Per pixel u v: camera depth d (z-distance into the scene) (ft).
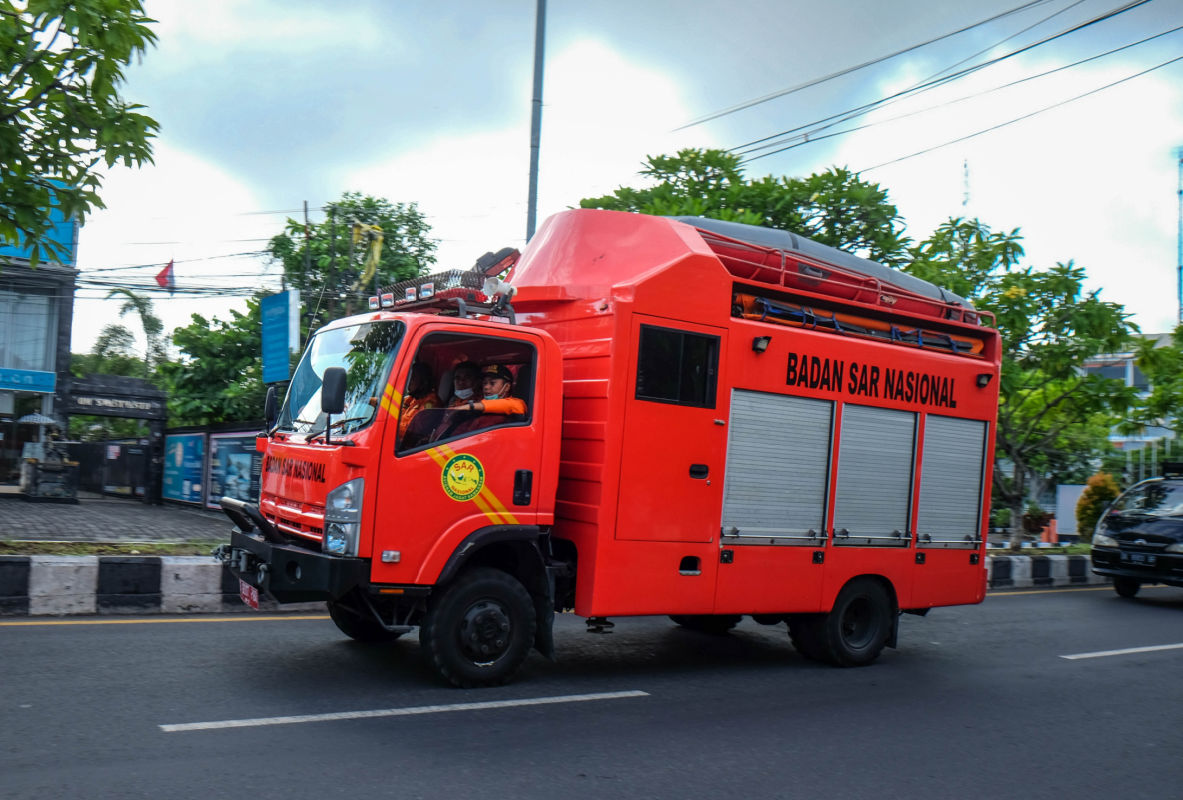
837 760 16.67
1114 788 15.99
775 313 23.82
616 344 20.61
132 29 25.50
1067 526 82.48
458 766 14.99
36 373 71.56
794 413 23.85
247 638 24.09
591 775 14.99
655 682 22.17
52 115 27.55
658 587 21.35
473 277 21.52
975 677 25.04
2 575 25.49
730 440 22.57
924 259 48.47
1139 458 88.58
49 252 29.37
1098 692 23.76
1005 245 50.16
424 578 18.72
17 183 27.84
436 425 19.10
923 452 26.68
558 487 21.80
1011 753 17.79
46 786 12.98
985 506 28.27
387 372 18.69
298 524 19.81
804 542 24.00
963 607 39.45
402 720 17.31
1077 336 48.67
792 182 45.37
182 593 28.07
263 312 57.26
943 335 27.78
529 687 20.57
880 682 23.72
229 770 14.07
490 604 19.81
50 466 67.72
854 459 25.08
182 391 73.97
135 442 79.66
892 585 26.00
